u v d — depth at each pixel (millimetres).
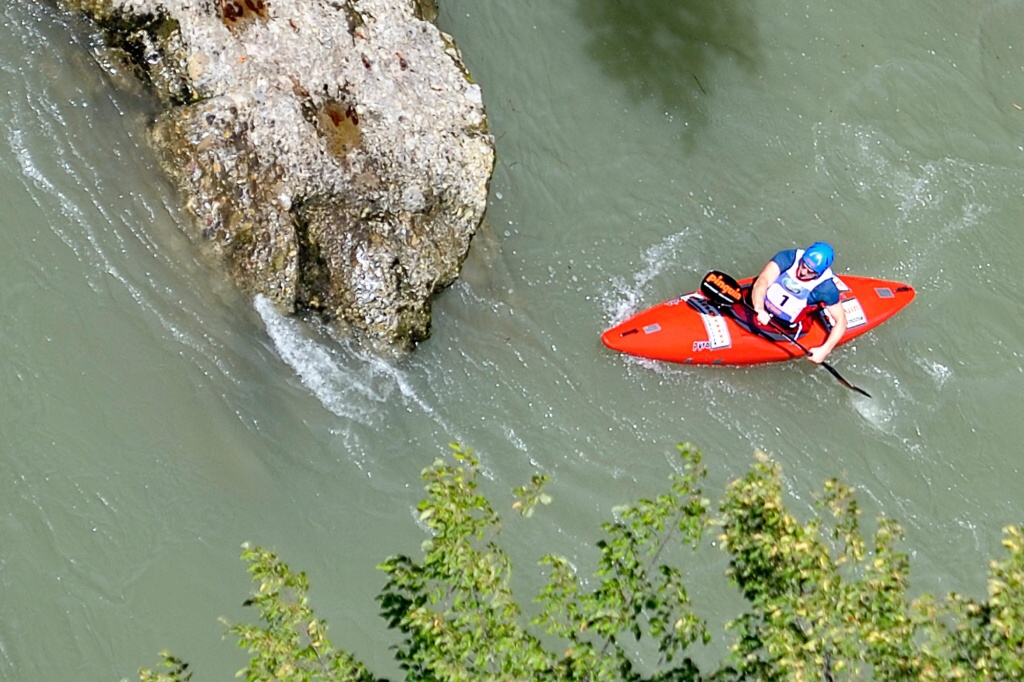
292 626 13172
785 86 24859
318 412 19391
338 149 19719
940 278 23359
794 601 13297
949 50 26250
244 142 19391
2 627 17281
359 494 19047
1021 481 21484
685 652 18578
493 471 19609
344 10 20391
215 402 19078
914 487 21078
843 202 23734
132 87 20000
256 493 18688
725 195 23312
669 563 19219
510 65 23719
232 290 19516
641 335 20812
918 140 24906
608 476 19953
